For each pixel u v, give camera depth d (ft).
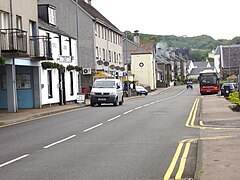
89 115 86.33
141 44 351.46
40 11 130.52
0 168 33.99
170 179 28.66
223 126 60.85
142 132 55.88
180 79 492.95
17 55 88.07
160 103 129.90
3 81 103.55
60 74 125.70
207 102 123.54
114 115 84.64
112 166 33.68
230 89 164.86
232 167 30.45
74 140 49.42
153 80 320.91
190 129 58.49
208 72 214.90
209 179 26.76
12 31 91.25
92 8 223.71
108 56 220.64
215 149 38.99
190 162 34.81
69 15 190.39
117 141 47.88
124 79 243.60
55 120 76.95
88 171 31.91
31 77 110.01
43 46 106.42
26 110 101.14
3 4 89.40
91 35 189.98
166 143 45.75
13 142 49.26
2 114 89.15
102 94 120.26
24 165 34.99
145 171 31.48
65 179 29.40
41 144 46.98
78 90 141.28
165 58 447.42
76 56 143.02
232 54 363.35
